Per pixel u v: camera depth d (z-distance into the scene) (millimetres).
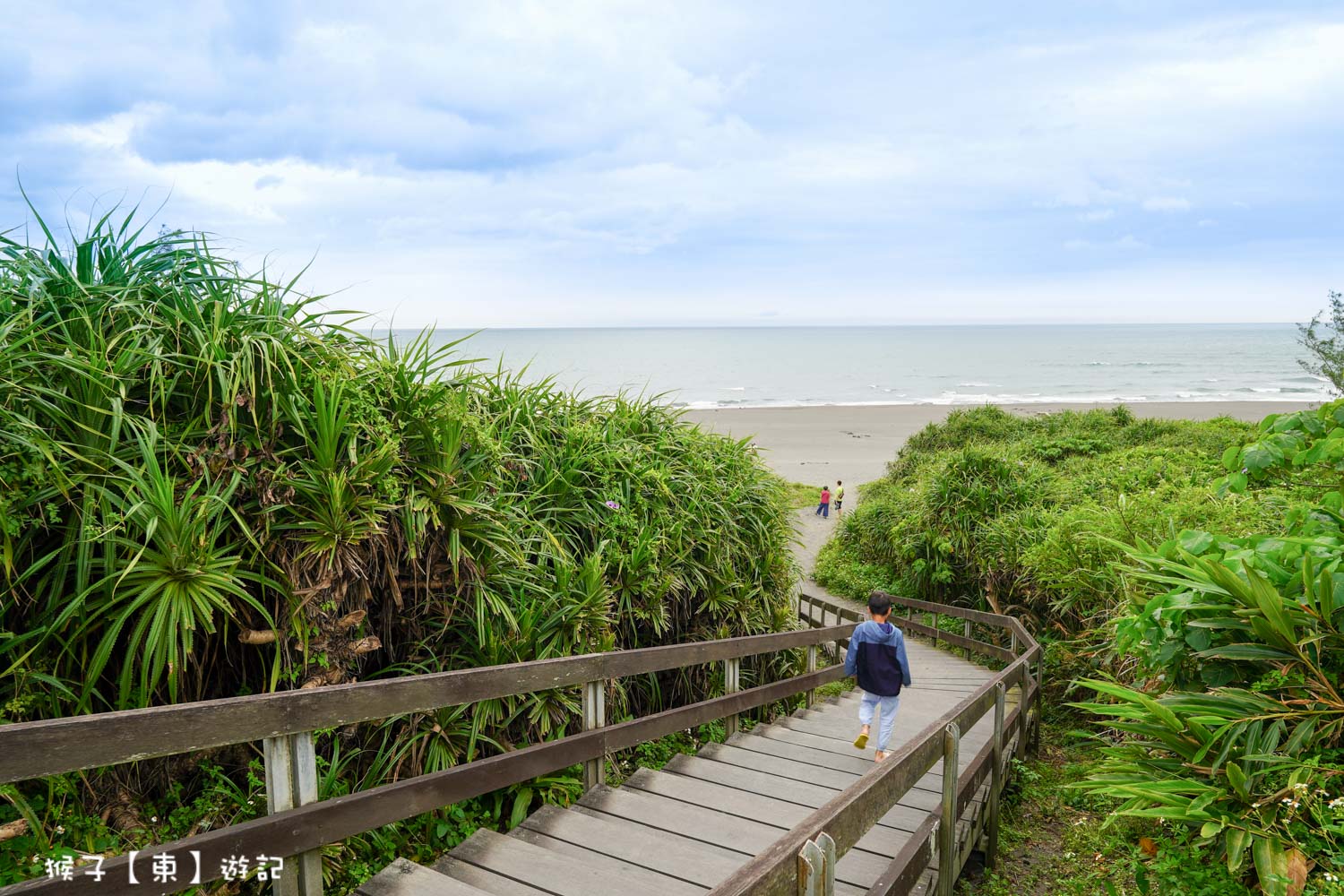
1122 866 4422
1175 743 3914
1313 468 4270
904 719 7801
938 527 13680
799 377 110250
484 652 4621
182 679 3576
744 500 8406
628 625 6309
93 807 3229
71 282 3760
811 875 1915
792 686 7051
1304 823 3281
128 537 3262
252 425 3902
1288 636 3578
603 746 4469
